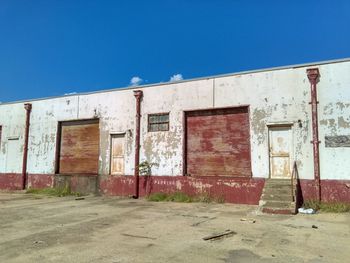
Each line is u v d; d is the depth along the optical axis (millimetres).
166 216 12406
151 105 18422
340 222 11102
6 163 23344
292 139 14758
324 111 14258
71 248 8117
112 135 19641
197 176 16734
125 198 18047
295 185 13875
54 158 21500
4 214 13234
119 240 8867
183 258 7320
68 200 17672
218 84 16703
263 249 7992
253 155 15469
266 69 15633
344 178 13672
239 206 14789
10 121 23609
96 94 20453
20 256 7512
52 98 22125
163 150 17797
